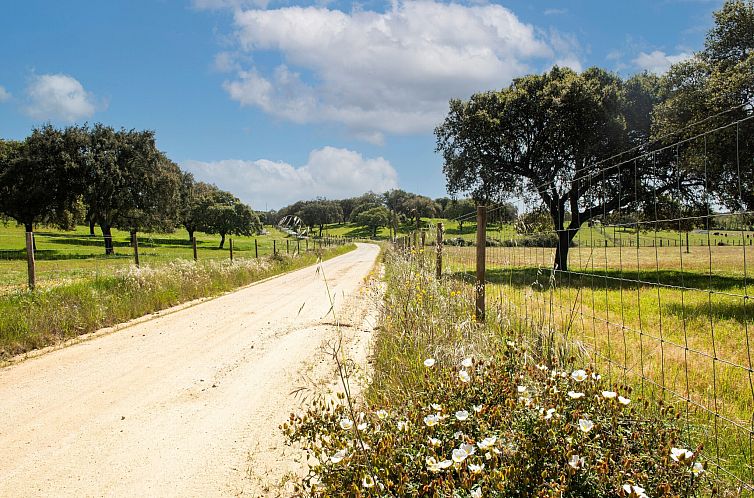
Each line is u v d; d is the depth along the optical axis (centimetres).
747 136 1370
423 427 267
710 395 450
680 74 1722
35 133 4169
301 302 1275
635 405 324
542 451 225
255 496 341
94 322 932
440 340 509
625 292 1286
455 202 2758
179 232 9788
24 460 404
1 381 615
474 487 216
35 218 4378
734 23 1616
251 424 469
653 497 214
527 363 344
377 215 10756
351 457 249
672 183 1873
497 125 2231
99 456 409
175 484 362
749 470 299
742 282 1565
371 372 575
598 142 2136
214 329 935
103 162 4250
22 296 912
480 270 614
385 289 1098
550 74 2362
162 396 557
